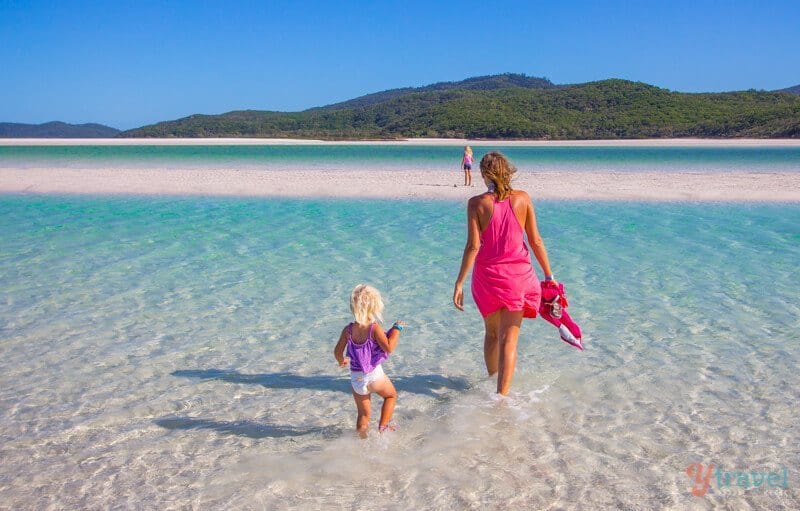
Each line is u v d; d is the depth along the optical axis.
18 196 18.42
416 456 4.18
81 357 5.95
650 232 12.32
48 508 3.60
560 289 5.23
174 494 3.74
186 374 5.57
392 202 17.08
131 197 18.12
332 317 7.12
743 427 4.49
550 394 5.09
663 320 6.91
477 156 47.59
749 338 6.29
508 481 3.87
